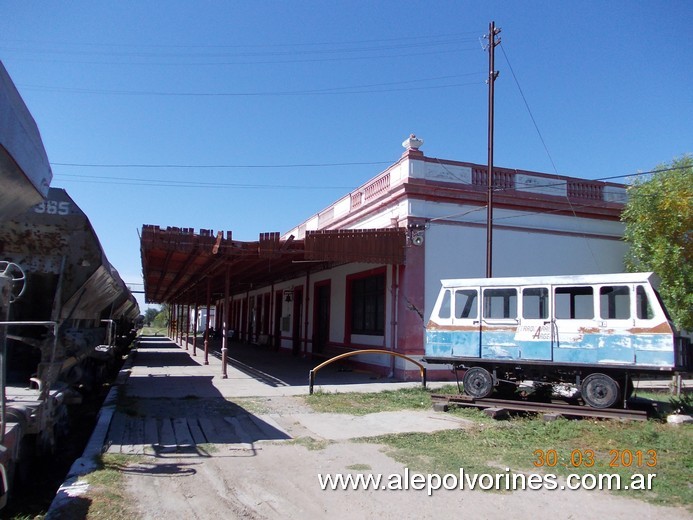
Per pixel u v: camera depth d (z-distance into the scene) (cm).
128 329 2672
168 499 540
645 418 900
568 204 1797
